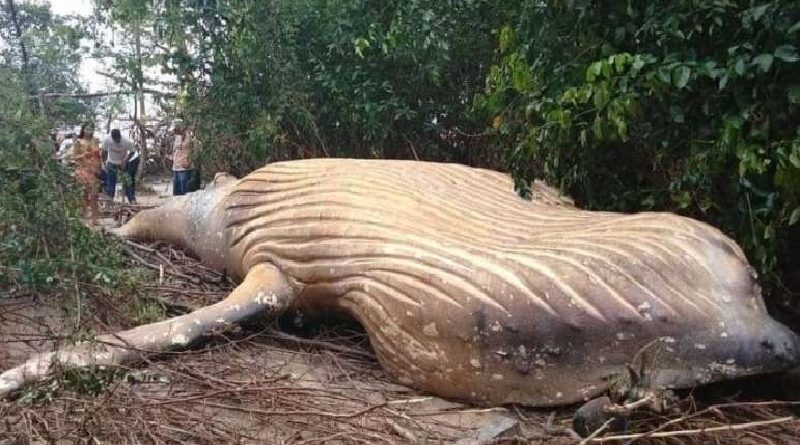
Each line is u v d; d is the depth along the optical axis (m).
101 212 8.28
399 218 4.51
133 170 8.95
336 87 7.00
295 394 3.94
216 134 7.65
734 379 3.63
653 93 4.12
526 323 3.64
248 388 3.87
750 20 3.73
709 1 3.89
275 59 7.20
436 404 3.94
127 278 4.94
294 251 4.81
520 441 3.37
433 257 4.06
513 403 3.77
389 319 4.14
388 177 4.99
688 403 3.50
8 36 6.80
